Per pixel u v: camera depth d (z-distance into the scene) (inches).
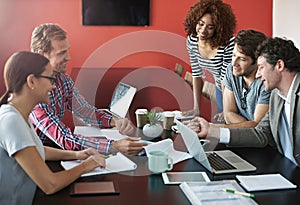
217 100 124.2
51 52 81.3
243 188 60.0
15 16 181.8
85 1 182.2
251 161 72.3
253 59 91.0
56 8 182.5
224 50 119.9
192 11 121.5
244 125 90.0
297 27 165.5
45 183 56.9
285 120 76.4
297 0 164.1
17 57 60.2
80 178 62.8
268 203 55.1
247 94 96.9
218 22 115.7
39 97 61.4
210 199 55.2
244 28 188.9
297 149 72.9
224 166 68.2
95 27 185.6
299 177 64.9
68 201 55.2
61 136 78.8
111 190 58.4
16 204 58.9
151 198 56.4
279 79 74.5
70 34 185.0
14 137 57.2
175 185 61.0
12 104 61.0
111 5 183.9
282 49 73.0
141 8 185.3
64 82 93.4
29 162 56.7
